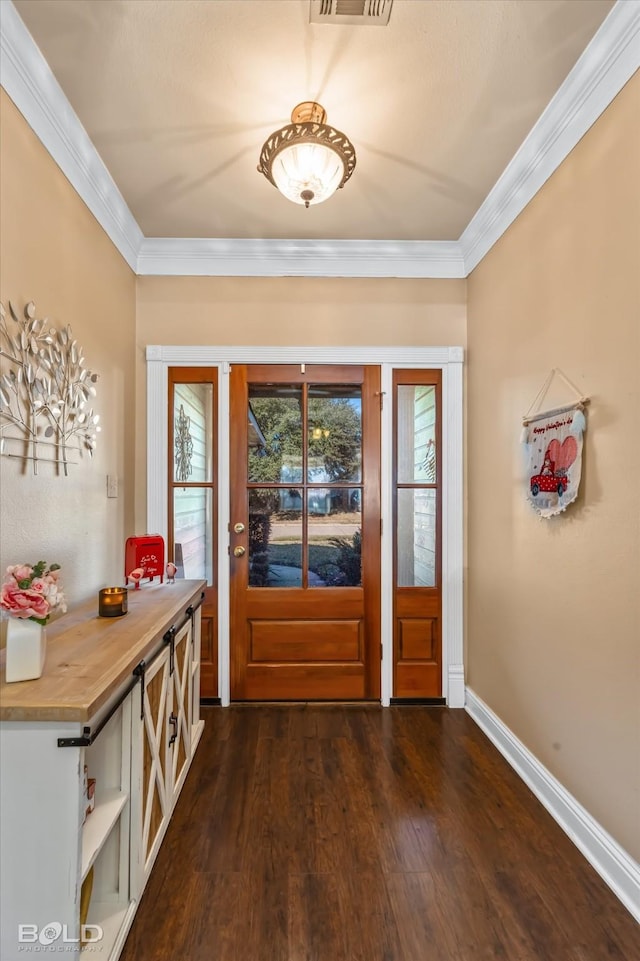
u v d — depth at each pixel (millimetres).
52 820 1033
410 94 1678
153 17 1395
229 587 2744
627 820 1449
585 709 1653
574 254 1726
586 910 1413
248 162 2027
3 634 1371
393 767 2113
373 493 2773
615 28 1410
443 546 2770
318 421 2793
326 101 1705
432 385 2803
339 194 2248
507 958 1271
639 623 1412
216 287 2734
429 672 2770
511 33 1450
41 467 1668
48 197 1718
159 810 1635
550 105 1719
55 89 1624
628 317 1454
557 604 1829
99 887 1361
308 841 1667
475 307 2656
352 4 1348
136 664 1284
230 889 1469
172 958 1259
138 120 1783
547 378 1907
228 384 2744
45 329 1699
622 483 1478
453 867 1564
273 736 2373
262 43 1477
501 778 2045
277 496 2785
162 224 2498
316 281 2764
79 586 1975
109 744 1373
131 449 2621
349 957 1269
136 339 2699
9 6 1355
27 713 1011
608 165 1537
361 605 2768
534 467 1962
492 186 2191
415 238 2656
